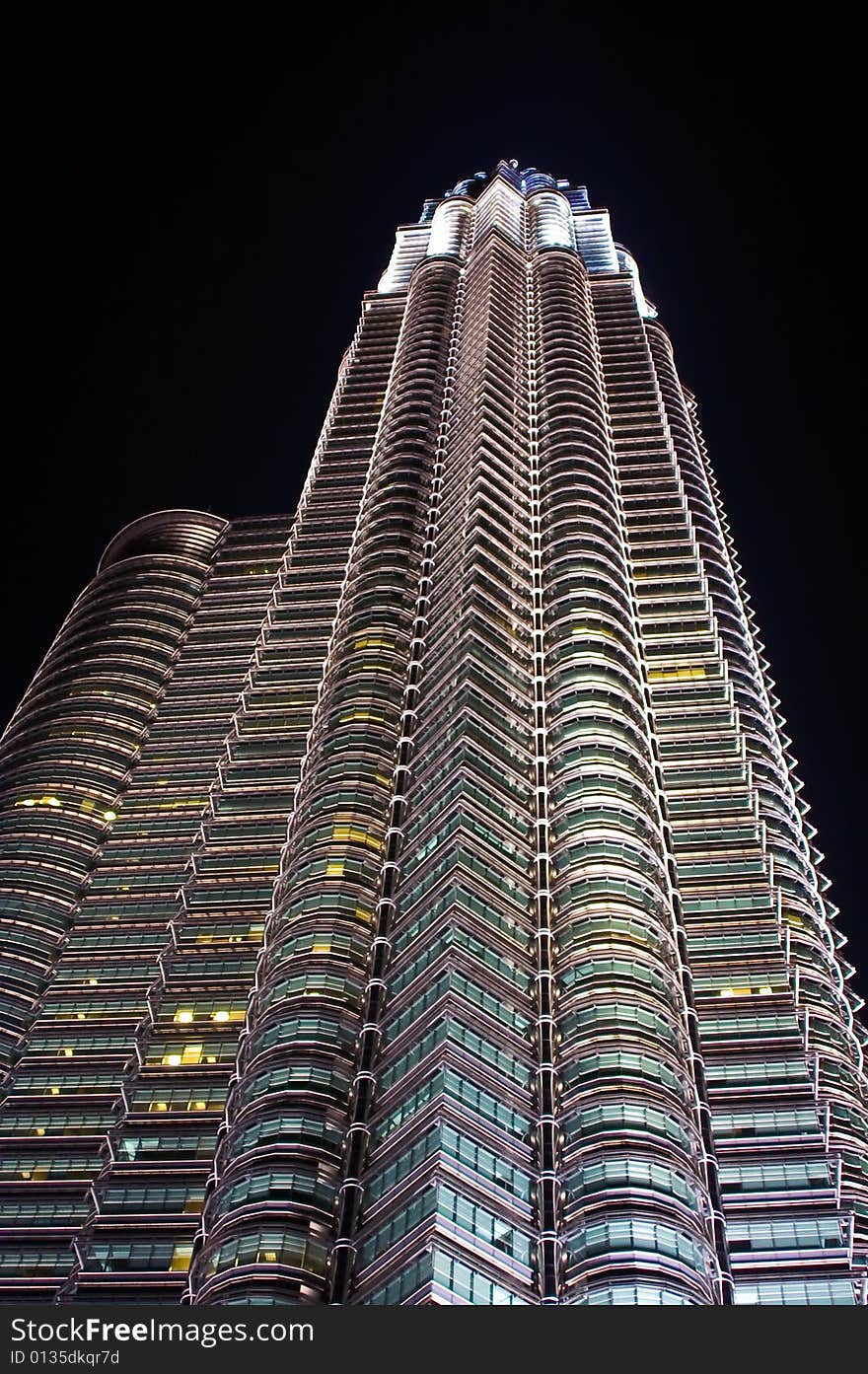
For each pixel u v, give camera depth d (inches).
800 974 4722.0
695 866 5182.1
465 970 4040.4
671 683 6063.0
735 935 4857.3
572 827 4776.1
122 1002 5625.0
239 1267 3366.1
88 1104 5216.5
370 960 4379.9
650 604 6545.3
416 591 6338.6
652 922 4399.6
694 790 5516.7
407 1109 3671.3
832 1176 4057.6
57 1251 4648.1
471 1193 3336.6
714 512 7298.2
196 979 5359.3
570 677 5531.5
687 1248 3316.9
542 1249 3307.1
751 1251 3860.7
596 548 6456.7
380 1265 3233.3
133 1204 4576.8
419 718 5423.2
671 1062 3885.3
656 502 7229.3
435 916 4296.3
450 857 4507.9
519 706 5442.9
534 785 5039.4
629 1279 3174.2
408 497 7091.5
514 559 6304.1
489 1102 3659.0
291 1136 3754.9
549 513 6707.7
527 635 5895.7
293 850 5039.4
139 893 6136.8
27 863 6294.3
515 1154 3533.5
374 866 4776.1
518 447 7288.4
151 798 6673.2
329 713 5664.4
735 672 6205.7
